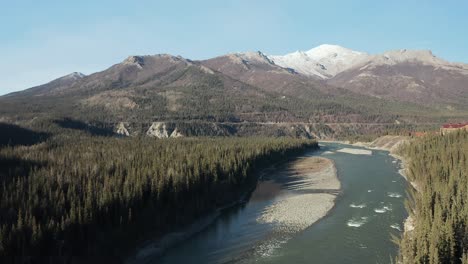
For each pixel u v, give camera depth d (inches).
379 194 4192.9
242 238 2997.0
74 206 2566.4
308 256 2610.7
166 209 3137.3
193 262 2598.4
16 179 3208.7
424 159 4845.0
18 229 2235.5
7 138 6963.6
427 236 2235.5
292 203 3937.0
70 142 6225.4
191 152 4857.3
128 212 2812.5
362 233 2992.1
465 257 2048.5
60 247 2325.3
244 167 4643.2
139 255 2679.6
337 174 5487.2
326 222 3292.3
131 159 4156.0
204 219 3403.1
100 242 2551.7
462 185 3061.0
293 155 7598.4
